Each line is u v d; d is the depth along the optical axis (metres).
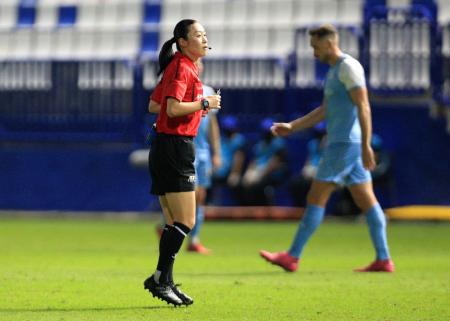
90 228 65.25
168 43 24.94
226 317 23.72
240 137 75.69
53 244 51.44
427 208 73.12
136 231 62.44
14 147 81.69
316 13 82.75
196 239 46.41
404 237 57.94
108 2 87.75
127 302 26.47
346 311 25.02
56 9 88.81
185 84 24.53
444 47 75.88
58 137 80.94
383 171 71.62
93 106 81.12
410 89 74.31
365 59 75.06
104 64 81.38
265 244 52.97
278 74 78.81
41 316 23.73
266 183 74.38
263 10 83.81
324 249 48.84
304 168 73.75
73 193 80.12
